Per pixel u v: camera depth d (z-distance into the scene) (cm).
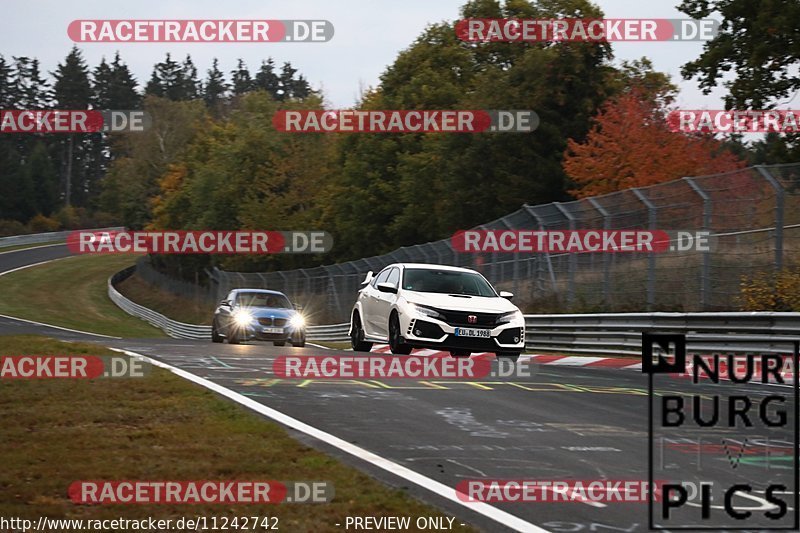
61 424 3338
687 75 13962
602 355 7700
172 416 3478
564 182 17412
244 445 2955
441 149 19288
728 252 7038
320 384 4528
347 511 2205
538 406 3931
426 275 6550
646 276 7950
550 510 2291
